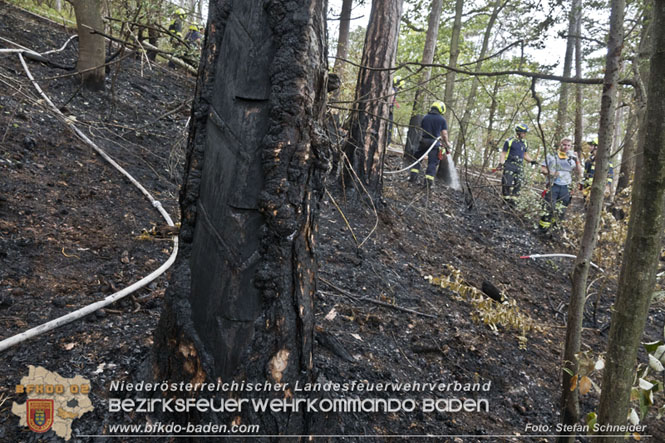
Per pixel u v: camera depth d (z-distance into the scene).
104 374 1.91
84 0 4.97
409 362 2.89
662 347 1.40
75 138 4.22
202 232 1.56
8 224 2.91
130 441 1.60
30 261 2.72
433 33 7.29
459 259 5.20
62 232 3.09
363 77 5.02
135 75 6.49
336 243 4.25
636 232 1.31
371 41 4.94
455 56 7.98
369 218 4.99
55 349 2.06
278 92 1.43
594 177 1.90
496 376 3.07
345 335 2.90
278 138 1.44
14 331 2.16
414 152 7.20
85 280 2.73
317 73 1.51
